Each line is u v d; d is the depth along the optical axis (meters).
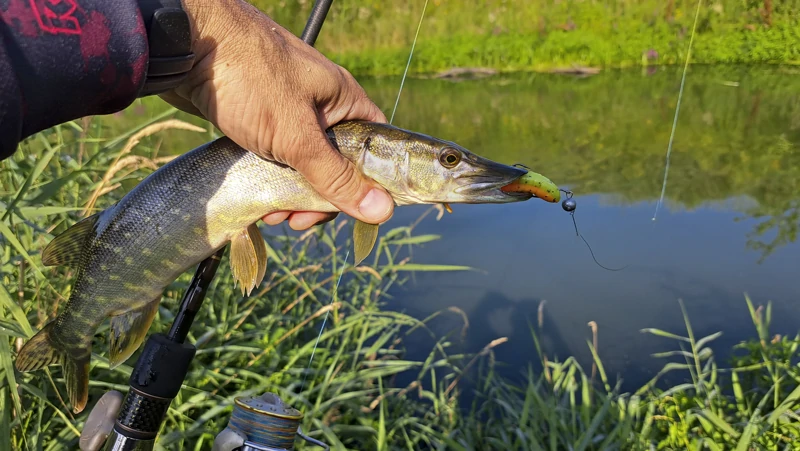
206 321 0.63
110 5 0.20
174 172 0.35
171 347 0.31
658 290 0.80
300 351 0.60
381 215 0.34
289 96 0.29
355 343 0.70
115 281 0.35
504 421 0.58
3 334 0.40
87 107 0.21
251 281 0.35
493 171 0.36
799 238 0.92
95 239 0.35
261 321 0.66
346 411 0.61
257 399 0.32
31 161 0.57
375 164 0.36
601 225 0.97
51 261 0.36
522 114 1.55
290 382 0.59
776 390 0.56
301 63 0.30
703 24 2.04
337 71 0.33
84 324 0.36
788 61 1.96
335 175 0.32
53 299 0.53
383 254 0.87
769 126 1.43
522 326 0.74
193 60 0.24
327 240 0.75
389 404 0.63
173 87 0.24
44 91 0.19
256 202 0.34
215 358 0.60
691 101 1.64
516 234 0.95
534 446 0.51
